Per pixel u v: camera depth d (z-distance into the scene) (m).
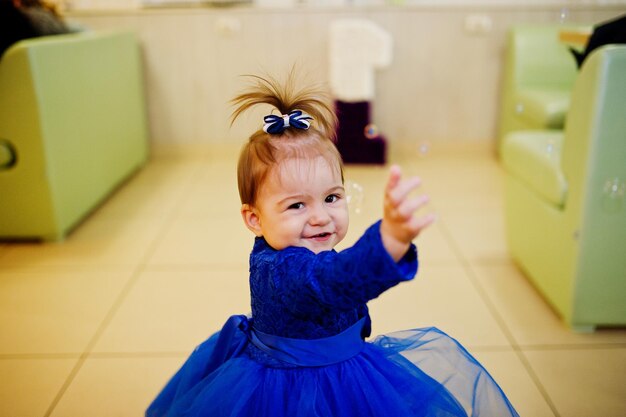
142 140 3.36
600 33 1.89
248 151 0.91
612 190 1.50
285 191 0.86
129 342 1.64
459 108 3.52
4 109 2.11
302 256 0.81
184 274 2.04
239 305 1.83
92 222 2.53
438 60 3.44
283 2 3.52
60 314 1.79
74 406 1.38
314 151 0.88
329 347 0.89
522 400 1.37
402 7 3.33
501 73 3.46
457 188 2.95
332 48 3.17
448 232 2.38
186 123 3.52
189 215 2.60
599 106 1.45
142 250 2.24
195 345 1.62
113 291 1.93
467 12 3.34
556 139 1.94
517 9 3.34
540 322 1.71
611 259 1.56
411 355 1.04
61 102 2.30
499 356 1.55
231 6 3.38
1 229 2.26
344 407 0.87
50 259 2.17
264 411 0.88
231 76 3.43
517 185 1.99
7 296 1.90
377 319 1.73
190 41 3.38
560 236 1.66
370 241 0.69
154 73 3.43
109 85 2.81
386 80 3.47
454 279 1.98
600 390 1.41
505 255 2.16
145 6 3.37
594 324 1.64
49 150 2.20
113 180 2.86
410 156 3.53
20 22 2.31
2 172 2.19
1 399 1.41
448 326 1.69
